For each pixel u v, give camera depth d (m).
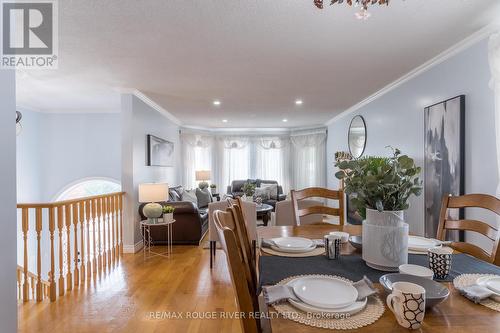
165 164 5.48
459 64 2.49
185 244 4.28
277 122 6.80
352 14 1.96
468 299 0.92
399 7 1.88
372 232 1.19
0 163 1.27
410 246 1.49
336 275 1.14
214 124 7.12
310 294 0.92
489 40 2.07
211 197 6.32
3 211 1.28
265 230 1.95
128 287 2.76
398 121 3.56
